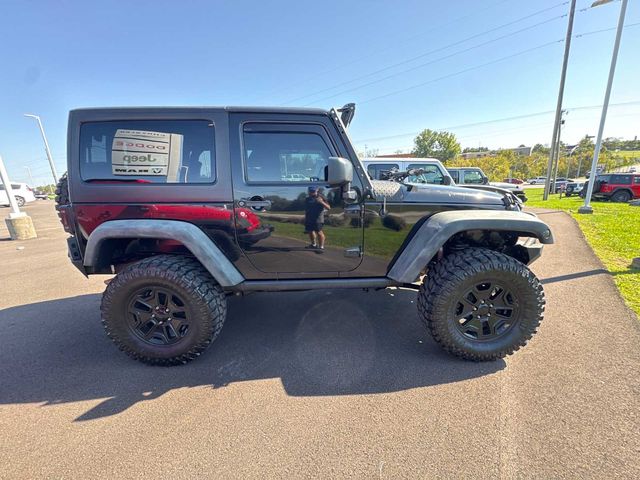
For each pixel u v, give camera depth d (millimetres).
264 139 2314
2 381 2252
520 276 2209
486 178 10188
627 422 1720
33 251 6898
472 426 1733
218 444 1670
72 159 2229
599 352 2375
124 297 2277
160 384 2189
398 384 2111
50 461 1599
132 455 1617
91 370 2369
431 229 2283
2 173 8148
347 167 2100
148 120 2246
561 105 15930
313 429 1751
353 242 2428
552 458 1525
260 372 2293
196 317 2273
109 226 2191
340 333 2826
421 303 2385
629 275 4000
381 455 1574
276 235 2357
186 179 2281
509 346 2299
